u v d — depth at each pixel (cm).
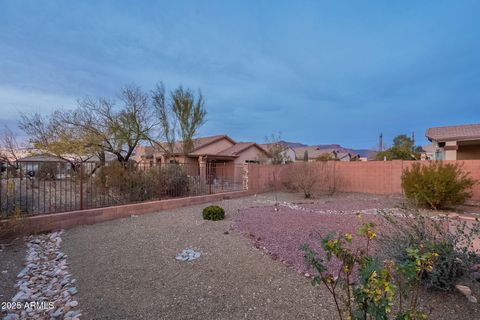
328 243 166
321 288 321
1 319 262
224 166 1413
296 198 1226
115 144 1500
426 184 889
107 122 1463
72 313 269
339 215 770
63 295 309
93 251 459
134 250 462
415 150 2656
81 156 1463
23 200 807
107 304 287
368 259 162
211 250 462
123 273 368
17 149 1451
